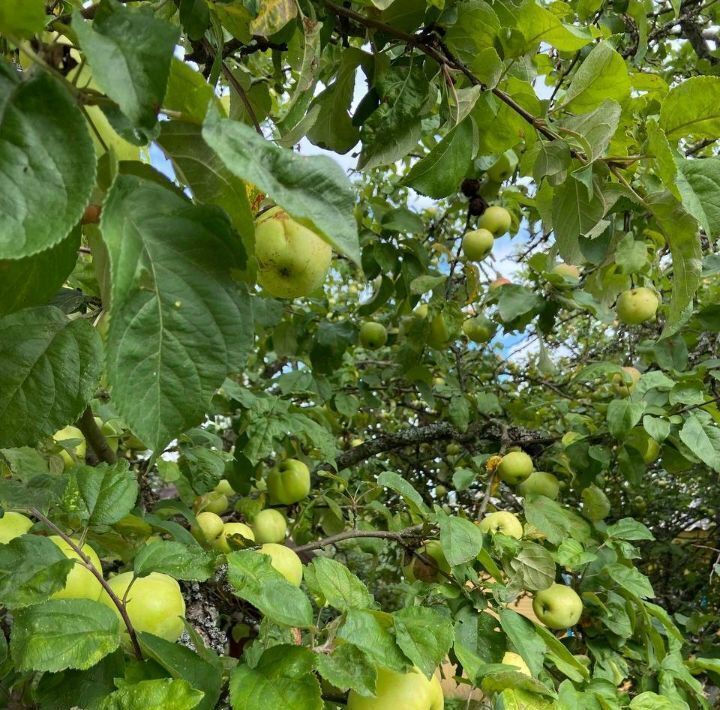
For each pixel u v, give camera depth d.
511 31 1.38
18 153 0.49
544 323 3.13
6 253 0.46
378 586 3.90
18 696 1.04
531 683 1.19
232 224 0.65
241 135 0.56
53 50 0.55
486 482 3.21
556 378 4.75
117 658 0.94
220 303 0.62
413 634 0.98
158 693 0.77
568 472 3.08
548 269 2.18
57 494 1.22
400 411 5.35
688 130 1.36
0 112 0.49
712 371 2.59
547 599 2.10
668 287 3.08
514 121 1.54
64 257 0.65
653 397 2.54
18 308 0.67
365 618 0.98
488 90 1.42
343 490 2.80
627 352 4.35
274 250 1.15
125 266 0.54
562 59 2.41
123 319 0.58
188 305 0.60
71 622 0.84
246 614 2.10
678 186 1.26
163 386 0.60
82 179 0.50
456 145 1.40
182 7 1.13
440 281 2.77
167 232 0.60
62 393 0.78
